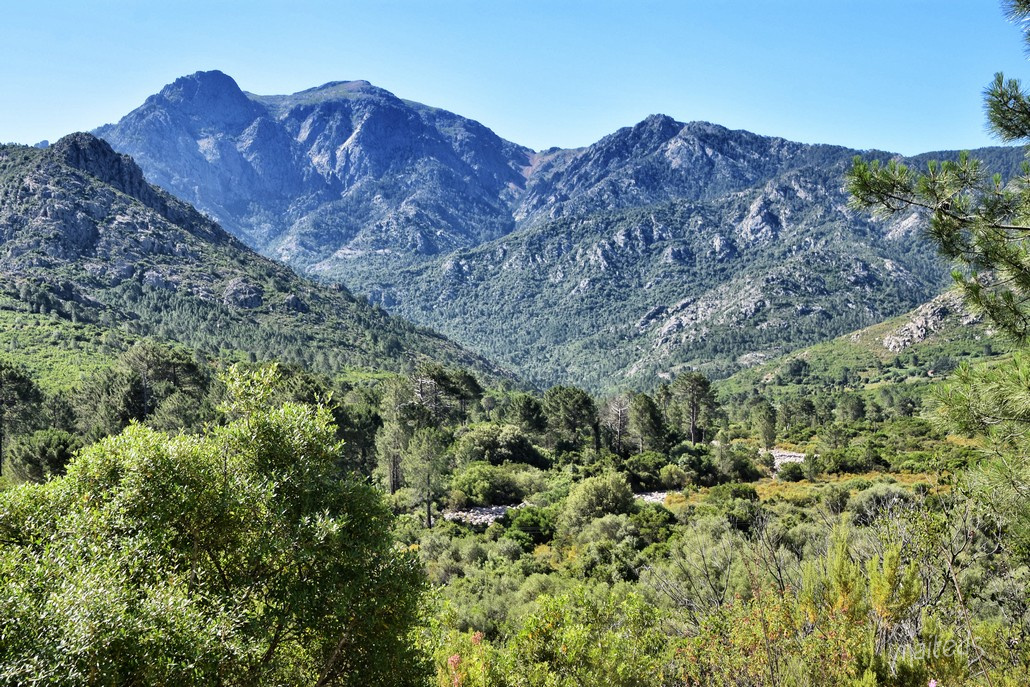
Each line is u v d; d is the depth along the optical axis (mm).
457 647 12227
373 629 9945
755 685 7812
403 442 52688
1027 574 7762
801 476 57656
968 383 6418
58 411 55844
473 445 67125
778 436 90875
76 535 8586
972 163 7016
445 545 38688
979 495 7340
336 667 10117
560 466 68812
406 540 40406
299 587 9336
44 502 9406
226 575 9609
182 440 10234
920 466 50594
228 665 8484
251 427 10547
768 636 8109
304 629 9547
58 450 37562
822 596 8680
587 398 78500
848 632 7988
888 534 8797
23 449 37719
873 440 68125
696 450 74375
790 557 11352
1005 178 7016
